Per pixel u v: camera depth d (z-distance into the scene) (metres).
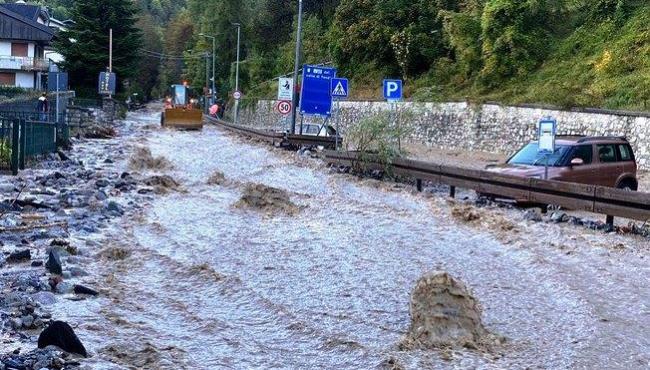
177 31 143.38
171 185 20.09
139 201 16.83
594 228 14.15
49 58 80.94
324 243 12.57
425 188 21.06
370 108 47.84
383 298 8.94
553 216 15.15
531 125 32.44
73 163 24.69
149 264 10.57
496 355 6.82
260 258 11.21
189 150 33.66
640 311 8.49
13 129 20.38
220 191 19.53
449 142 38.41
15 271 9.44
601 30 35.06
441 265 10.97
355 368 6.45
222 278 9.73
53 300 8.23
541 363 6.62
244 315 8.16
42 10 92.62
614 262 11.21
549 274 10.34
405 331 7.57
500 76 38.72
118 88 79.62
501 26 39.25
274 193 17.14
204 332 7.46
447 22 45.47
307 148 34.12
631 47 31.48
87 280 9.36
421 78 48.25
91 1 72.69
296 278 9.95
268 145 36.81
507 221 14.70
